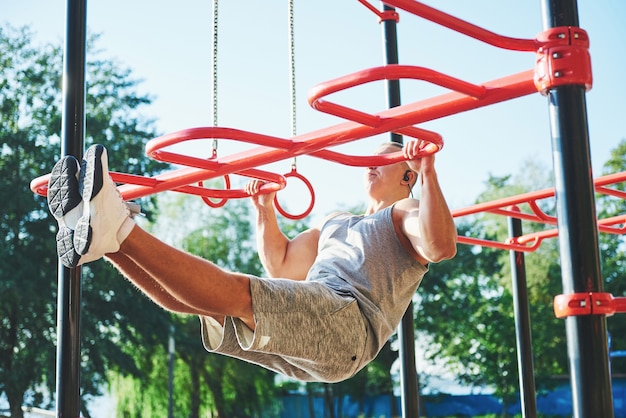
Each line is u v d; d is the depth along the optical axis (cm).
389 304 232
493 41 169
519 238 366
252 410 2078
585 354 156
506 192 2319
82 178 183
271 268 288
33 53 2020
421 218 221
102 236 180
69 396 231
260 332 200
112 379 1980
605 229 360
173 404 2027
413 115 193
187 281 189
